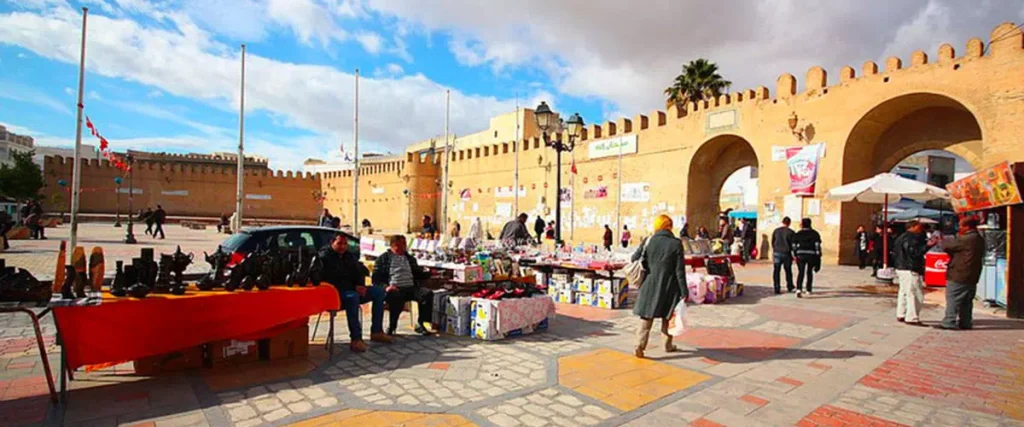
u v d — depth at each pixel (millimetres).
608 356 6465
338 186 59812
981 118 16188
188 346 5164
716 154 27312
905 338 7598
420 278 7945
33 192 46625
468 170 43438
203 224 43594
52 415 4340
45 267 13664
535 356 6430
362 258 12289
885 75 18781
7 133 69750
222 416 4406
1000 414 4684
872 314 9539
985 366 6168
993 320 9070
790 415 4617
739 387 5344
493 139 53688
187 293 5438
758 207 23234
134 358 4844
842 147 20016
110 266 13922
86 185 52500
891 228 21203
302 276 6199
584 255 11820
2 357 6020
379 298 7098
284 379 5402
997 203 9836
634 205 29688
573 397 4992
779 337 7605
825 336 7703
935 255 13906
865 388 5355
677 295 6473
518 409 4672
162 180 55031
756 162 25844
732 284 11641
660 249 6418
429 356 6402
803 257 11789
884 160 21125
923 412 4719
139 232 33031
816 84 21078
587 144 33094
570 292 10688
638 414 4590
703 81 34062
